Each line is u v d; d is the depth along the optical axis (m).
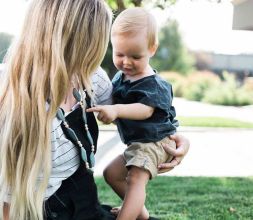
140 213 1.93
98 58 1.59
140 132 1.83
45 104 1.49
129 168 1.82
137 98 1.80
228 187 4.93
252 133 9.59
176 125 2.03
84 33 1.53
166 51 20.05
